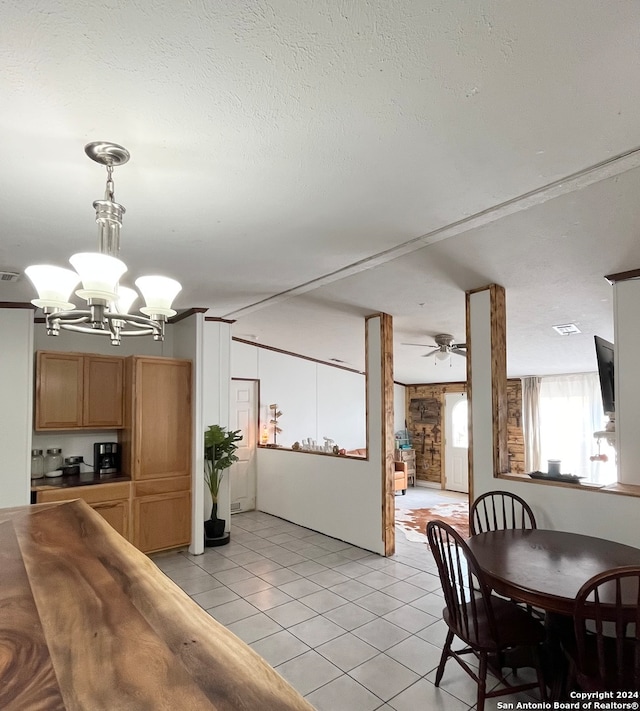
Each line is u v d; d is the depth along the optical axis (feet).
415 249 9.59
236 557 14.51
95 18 3.60
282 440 23.76
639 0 3.52
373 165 6.05
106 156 5.65
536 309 13.39
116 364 14.85
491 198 7.13
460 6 3.58
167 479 14.71
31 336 12.45
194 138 5.33
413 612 10.52
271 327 19.47
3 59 4.00
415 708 7.22
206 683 2.42
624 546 8.13
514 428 25.21
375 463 15.12
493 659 8.00
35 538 5.25
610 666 6.00
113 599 3.53
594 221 8.02
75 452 15.05
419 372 26.58
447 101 4.73
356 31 3.80
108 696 2.31
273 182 6.48
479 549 7.98
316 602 11.07
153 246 9.23
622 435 9.78
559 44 3.97
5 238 8.34
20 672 2.52
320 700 7.39
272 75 4.30
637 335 9.71
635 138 5.49
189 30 3.75
